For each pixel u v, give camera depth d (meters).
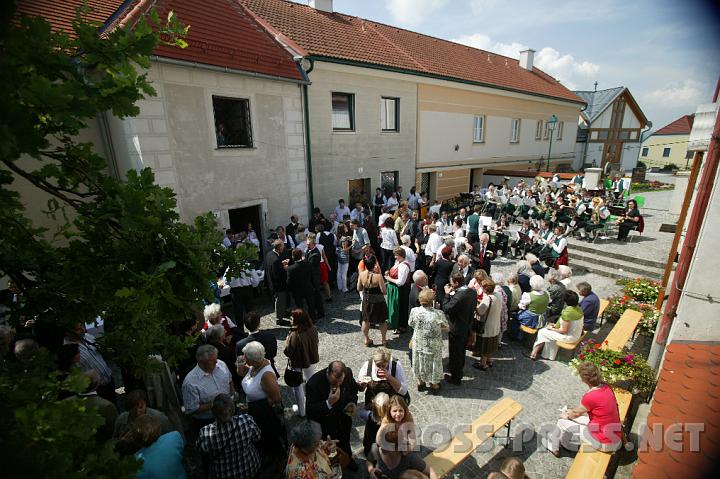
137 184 1.89
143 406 3.40
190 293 1.92
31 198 6.53
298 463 3.11
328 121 12.46
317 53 11.78
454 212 16.66
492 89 19.72
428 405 5.24
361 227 9.62
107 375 4.44
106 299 1.81
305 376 4.90
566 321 6.10
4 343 4.12
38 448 1.30
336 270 9.59
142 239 1.85
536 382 5.76
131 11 7.83
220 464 3.23
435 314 5.22
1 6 1.36
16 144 1.35
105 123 7.91
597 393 4.02
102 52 1.68
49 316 2.04
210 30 8.81
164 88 7.59
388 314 7.03
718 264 4.32
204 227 2.11
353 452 4.45
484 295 5.82
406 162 15.87
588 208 13.44
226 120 8.88
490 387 5.64
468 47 23.53
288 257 8.11
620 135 34.50
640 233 12.84
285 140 10.02
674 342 4.57
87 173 1.92
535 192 16.55
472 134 19.45
